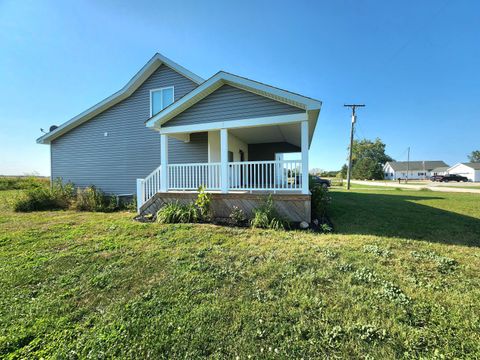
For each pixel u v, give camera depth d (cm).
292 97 558
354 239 436
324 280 272
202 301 231
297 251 370
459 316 202
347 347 168
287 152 1232
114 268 313
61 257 352
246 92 625
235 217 572
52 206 913
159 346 172
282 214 576
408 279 272
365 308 214
